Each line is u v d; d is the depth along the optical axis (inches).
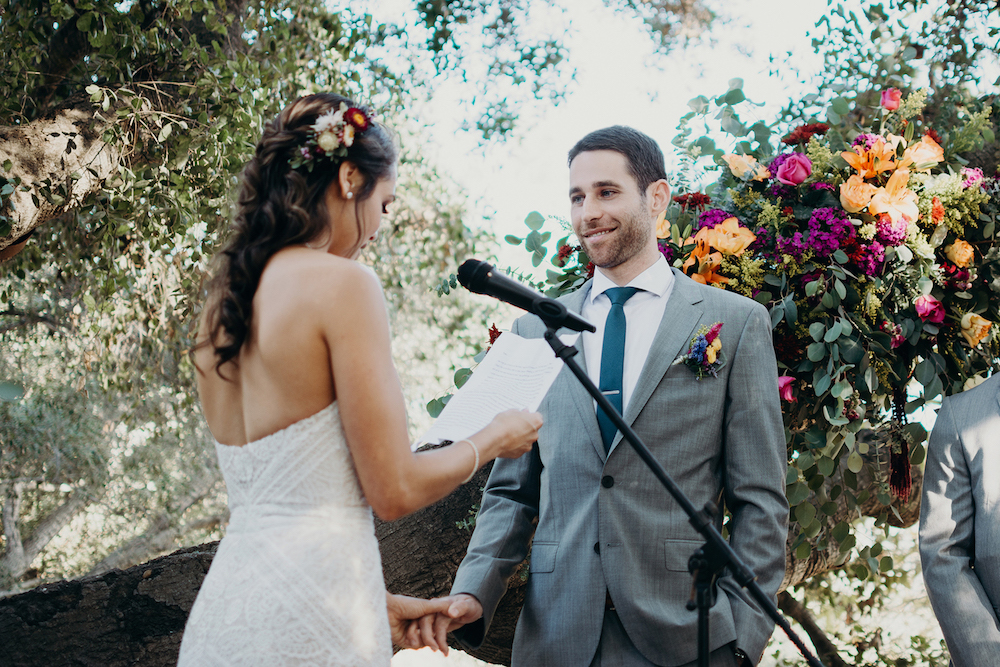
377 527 114.4
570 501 76.0
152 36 154.6
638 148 81.0
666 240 102.9
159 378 248.1
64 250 194.4
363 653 53.2
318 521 53.7
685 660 68.7
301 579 52.3
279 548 52.9
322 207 57.1
